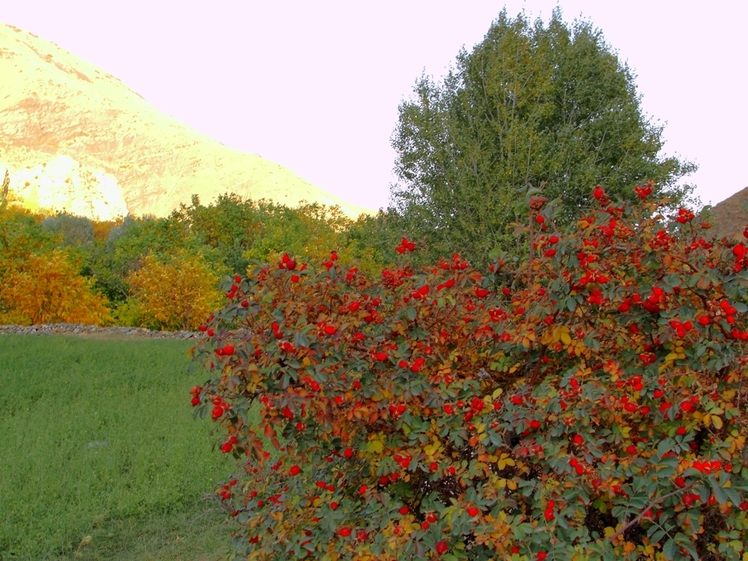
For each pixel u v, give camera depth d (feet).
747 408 8.45
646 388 8.21
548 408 8.23
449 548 8.16
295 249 71.05
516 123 44.42
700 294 8.52
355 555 8.38
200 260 60.85
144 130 448.65
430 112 47.85
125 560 13.89
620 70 50.62
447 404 8.65
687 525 7.68
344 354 8.79
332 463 10.02
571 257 8.65
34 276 53.98
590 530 9.16
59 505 15.48
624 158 45.91
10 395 25.16
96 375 29.81
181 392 27.37
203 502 16.42
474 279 9.68
